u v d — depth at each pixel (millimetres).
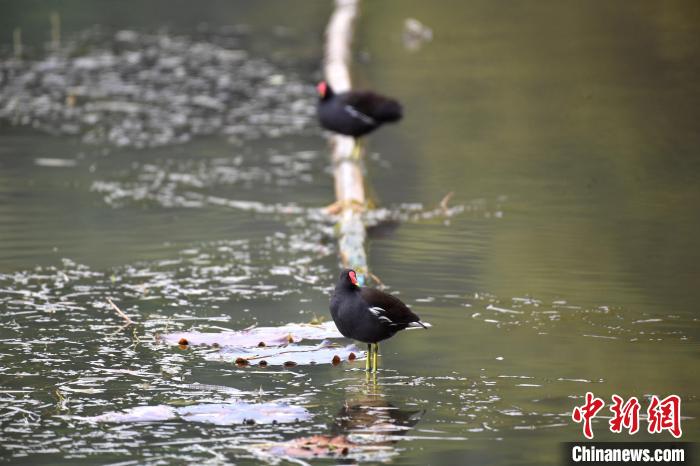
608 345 9555
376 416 8086
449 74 24641
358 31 30547
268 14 33750
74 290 11227
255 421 8000
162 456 7406
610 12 33125
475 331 10000
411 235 13438
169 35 29875
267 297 11047
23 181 16125
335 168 17266
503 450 7520
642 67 25062
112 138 19156
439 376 8898
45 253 12555
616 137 18938
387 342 9766
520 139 18938
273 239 13320
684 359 9180
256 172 16969
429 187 15922
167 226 13875
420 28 29953
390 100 16359
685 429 7855
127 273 11836
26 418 8055
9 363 9180
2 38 28906
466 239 13227
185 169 17062
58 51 27281
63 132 19547
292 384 8750
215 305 10781
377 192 15656
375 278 11539
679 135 18969
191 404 8320
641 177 16297
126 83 23906
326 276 11797
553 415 8109
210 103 22109
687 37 28609
